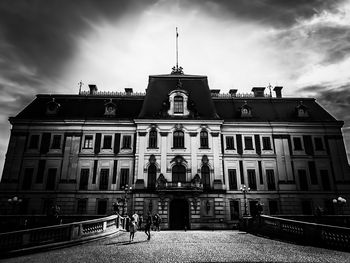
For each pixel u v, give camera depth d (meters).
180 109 39.25
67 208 35.16
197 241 18.48
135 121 38.19
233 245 16.53
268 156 38.88
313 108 43.19
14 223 23.97
